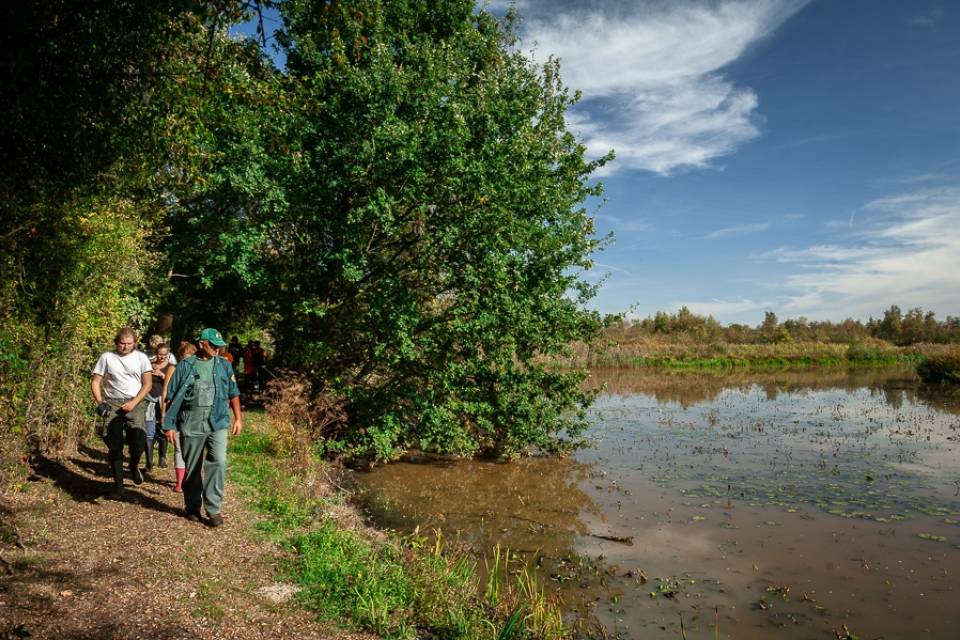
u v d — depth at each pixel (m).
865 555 7.68
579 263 13.44
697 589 6.59
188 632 3.96
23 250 6.37
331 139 11.70
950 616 6.01
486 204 11.59
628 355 50.12
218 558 5.37
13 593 4.08
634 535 8.44
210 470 6.23
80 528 5.56
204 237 12.12
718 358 52.12
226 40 6.96
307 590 4.89
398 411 12.55
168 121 6.79
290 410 10.89
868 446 15.36
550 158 13.25
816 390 31.06
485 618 4.98
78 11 5.45
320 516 7.18
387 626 4.51
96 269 8.02
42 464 7.24
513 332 12.51
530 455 14.15
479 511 9.55
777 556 7.64
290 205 11.68
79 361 8.05
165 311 16.41
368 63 12.13
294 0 11.09
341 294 12.95
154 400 8.23
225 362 6.48
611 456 14.11
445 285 12.62
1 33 5.18
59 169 6.43
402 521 8.86
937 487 11.15
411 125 11.40
